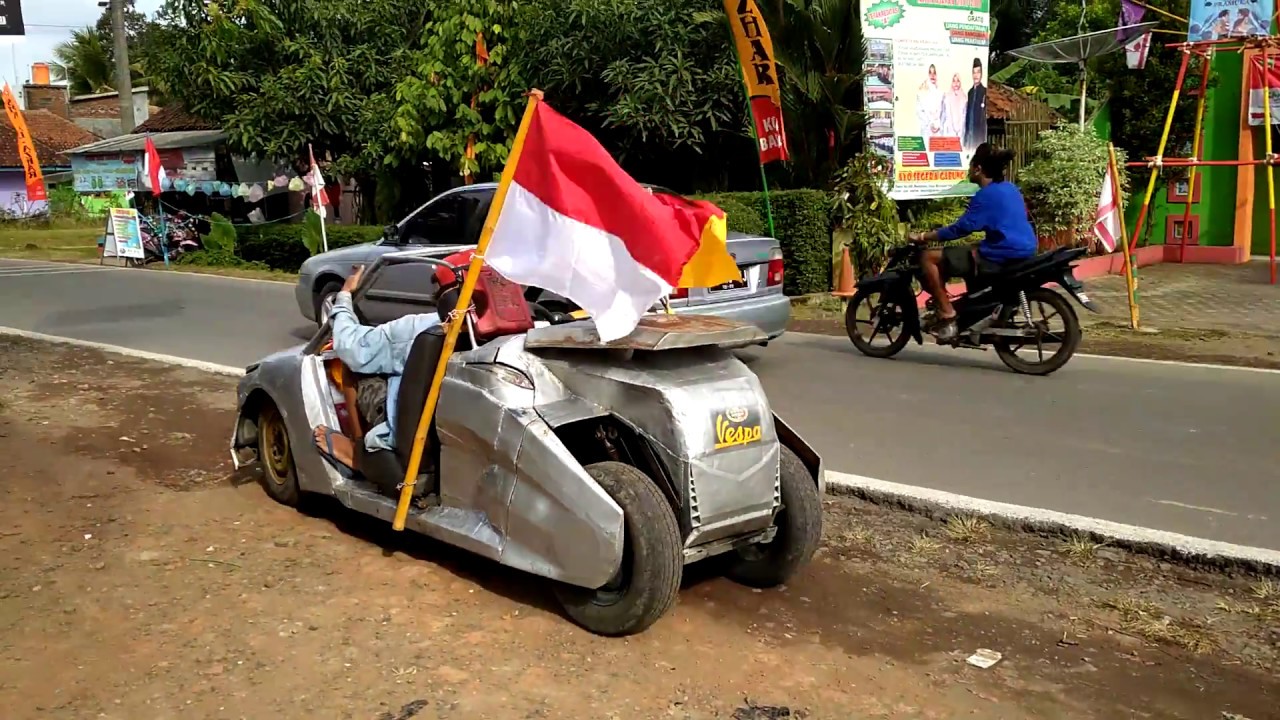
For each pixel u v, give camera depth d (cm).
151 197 2373
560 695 379
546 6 1770
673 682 390
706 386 434
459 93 1895
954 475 639
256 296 1596
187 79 2081
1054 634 435
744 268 922
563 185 437
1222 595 472
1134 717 371
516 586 474
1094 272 1673
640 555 407
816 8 1484
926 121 1581
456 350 486
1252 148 1822
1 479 620
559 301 780
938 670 404
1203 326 1188
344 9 2056
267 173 2495
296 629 428
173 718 358
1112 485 617
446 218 1007
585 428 470
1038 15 2658
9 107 3241
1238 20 1427
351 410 549
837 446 708
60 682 382
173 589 466
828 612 455
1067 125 1752
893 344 1030
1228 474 637
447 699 374
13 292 1656
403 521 486
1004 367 973
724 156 1720
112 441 709
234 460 612
